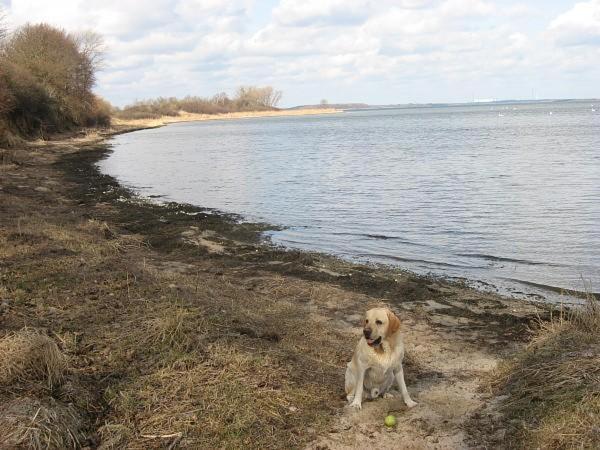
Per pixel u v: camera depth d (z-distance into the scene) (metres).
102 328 7.08
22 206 16.98
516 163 31.36
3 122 39.72
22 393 5.36
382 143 52.62
